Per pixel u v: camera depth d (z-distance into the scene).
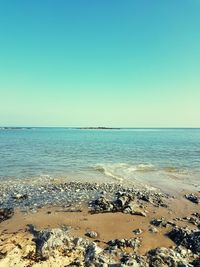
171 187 26.89
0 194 23.59
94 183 28.30
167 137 149.38
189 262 12.26
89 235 14.96
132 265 11.41
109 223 16.89
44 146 76.00
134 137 149.12
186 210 19.81
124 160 46.41
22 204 20.80
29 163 41.62
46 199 22.20
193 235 14.40
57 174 33.28
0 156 49.53
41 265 11.32
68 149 66.56
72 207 20.12
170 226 16.48
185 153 58.47
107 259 12.02
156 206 20.56
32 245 12.77
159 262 11.81
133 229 16.02
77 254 12.34
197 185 27.88
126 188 26.22
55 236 13.06
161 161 45.44
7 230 15.45
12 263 11.30
